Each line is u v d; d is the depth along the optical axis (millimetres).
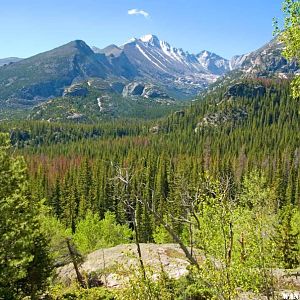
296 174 113312
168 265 32531
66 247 36781
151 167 112938
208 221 15664
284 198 99500
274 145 151875
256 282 15125
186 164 114688
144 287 16719
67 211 100438
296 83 17859
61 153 165250
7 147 25828
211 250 15188
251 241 15773
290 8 16312
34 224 25625
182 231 65875
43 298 29359
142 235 83562
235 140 165125
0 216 23188
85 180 108812
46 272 26594
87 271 35688
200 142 175125
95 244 63312
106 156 140750
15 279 22766
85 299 28172
